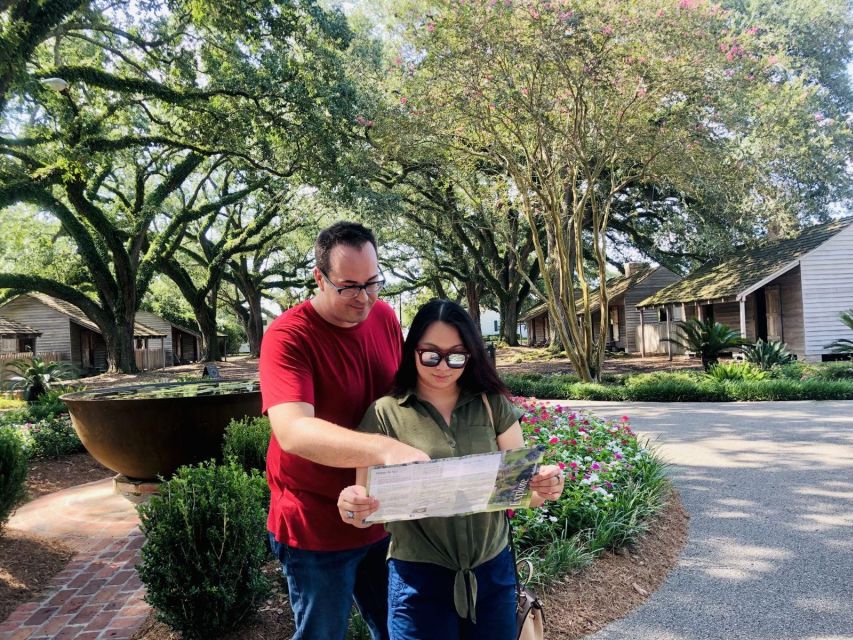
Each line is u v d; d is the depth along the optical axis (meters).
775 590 3.87
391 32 17.02
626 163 16.92
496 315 85.25
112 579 4.27
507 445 2.18
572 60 13.02
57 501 6.34
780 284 20.72
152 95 16.91
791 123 15.97
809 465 7.00
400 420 2.11
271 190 26.09
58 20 13.56
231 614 3.35
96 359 37.03
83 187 22.64
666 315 29.48
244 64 15.92
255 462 4.87
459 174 18.73
